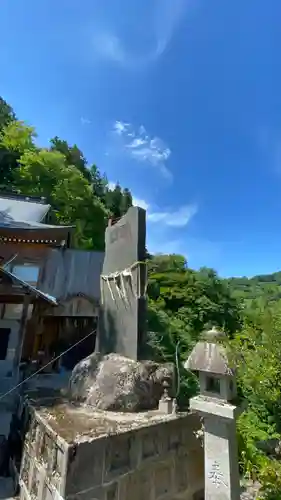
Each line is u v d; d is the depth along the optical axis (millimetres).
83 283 15984
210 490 4355
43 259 16062
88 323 16000
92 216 27250
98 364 7637
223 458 4340
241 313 21312
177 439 6199
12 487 6527
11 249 15633
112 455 5043
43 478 5148
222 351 4859
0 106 37312
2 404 8453
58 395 7734
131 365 7121
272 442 8211
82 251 17500
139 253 7863
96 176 53594
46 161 26797
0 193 21375
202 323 20609
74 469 4508
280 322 7621
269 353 7086
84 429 5293
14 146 28781
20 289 10258
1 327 13469
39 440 5746
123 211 43062
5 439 7629
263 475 6098
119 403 6492
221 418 4449
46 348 14953
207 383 4855
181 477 6109
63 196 25734
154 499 5512
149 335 14273
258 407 8648
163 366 7605
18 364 9891
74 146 44969
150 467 5570
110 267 9070
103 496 4770
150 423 5777
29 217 18547
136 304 7598
